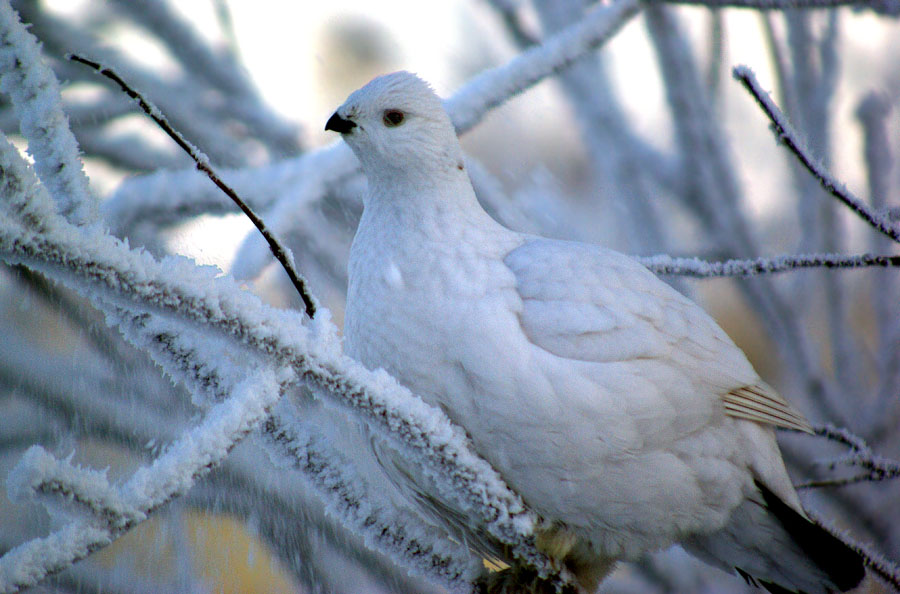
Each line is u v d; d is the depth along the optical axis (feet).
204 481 23.39
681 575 28.66
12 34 14.28
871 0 24.75
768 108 18.78
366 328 19.85
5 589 12.71
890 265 19.69
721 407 19.76
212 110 31.83
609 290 19.61
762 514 20.58
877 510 29.37
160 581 24.53
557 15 30.86
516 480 18.95
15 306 25.09
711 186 30.14
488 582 18.86
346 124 21.43
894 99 34.55
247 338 13.69
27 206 12.04
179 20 30.86
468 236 20.53
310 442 17.22
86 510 12.98
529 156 34.45
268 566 25.96
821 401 30.35
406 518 17.89
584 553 20.59
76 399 24.67
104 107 30.14
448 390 18.78
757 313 30.86
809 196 31.40
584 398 18.21
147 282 12.93
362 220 21.79
